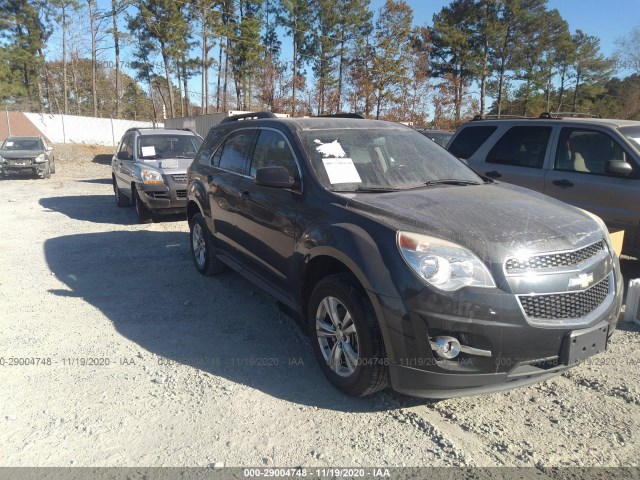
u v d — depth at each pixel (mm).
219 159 5797
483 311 2863
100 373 3830
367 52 35625
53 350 4219
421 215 3301
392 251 3072
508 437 3053
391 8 32656
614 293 3355
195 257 6441
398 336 2982
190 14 46375
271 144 4703
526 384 3104
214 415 3279
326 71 51969
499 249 2984
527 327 2895
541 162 6402
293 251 3938
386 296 3006
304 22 51938
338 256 3340
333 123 4688
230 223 5188
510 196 3824
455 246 2994
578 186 5926
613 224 5645
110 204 12602
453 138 7773
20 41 53656
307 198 3916
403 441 3012
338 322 3465
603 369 3900
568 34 55688
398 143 4641
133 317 4949
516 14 49375
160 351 4211
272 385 3660
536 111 54156
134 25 47812
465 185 4219
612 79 66250
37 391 3570
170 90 50469
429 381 2965
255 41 47062
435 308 2895
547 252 3037
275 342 4398
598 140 5949
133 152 10570
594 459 2844
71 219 10383
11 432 3102
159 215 10711
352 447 2957
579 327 3021
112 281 6109
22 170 18703
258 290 5758
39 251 7598
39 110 51000
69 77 59469
